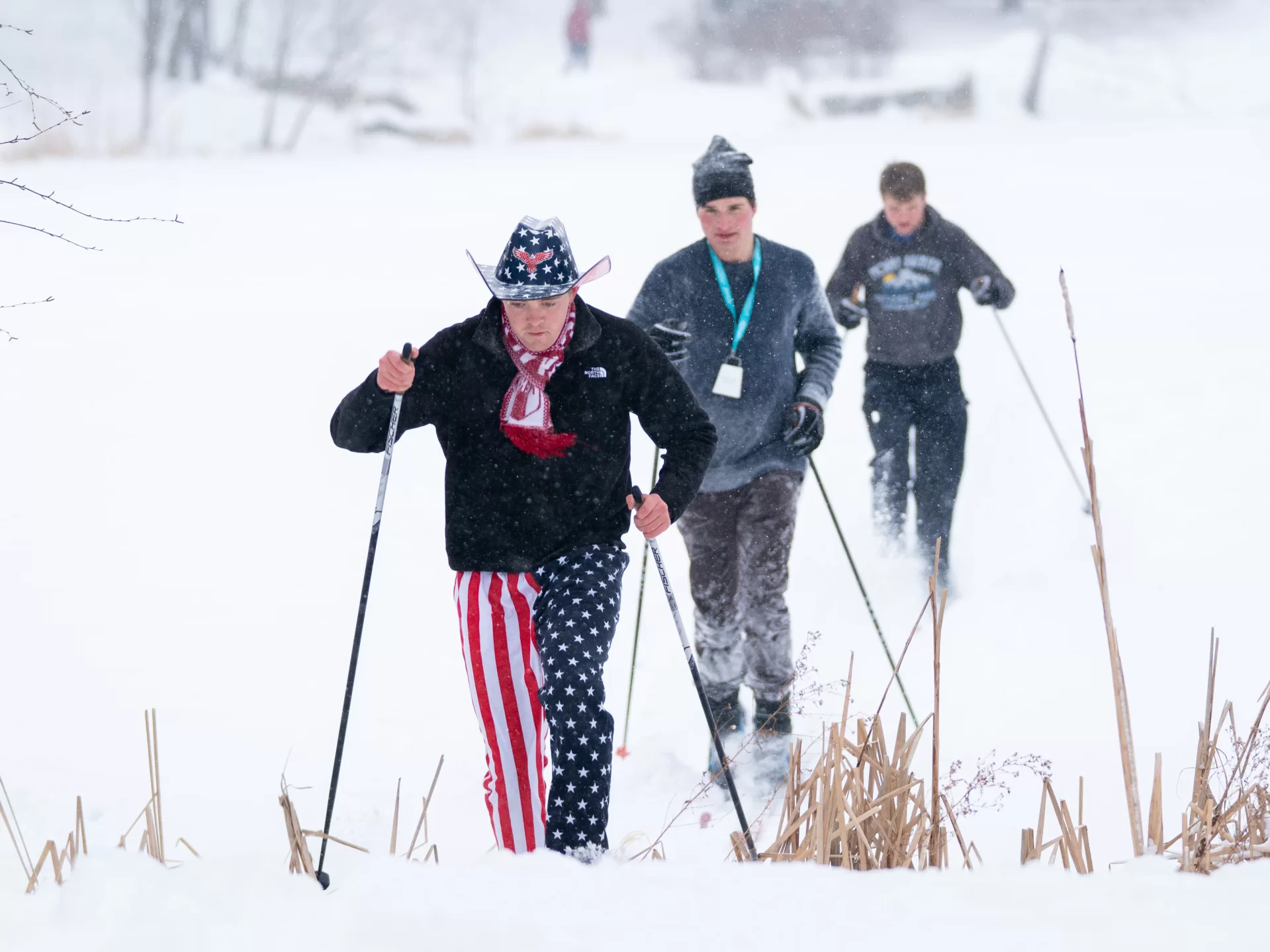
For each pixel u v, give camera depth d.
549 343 12.56
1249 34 142.00
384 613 22.64
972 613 21.80
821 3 143.25
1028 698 18.31
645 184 77.31
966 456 30.47
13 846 13.03
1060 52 124.94
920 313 23.48
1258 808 10.98
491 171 87.69
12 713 18.47
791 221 61.22
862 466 30.44
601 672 12.15
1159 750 16.53
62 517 27.94
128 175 87.88
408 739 17.75
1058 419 32.81
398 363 12.08
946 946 8.21
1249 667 19.00
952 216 62.59
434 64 147.50
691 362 17.05
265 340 44.47
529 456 12.73
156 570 24.75
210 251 60.78
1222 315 42.75
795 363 17.56
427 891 8.88
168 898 8.91
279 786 15.90
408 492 29.44
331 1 142.88
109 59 126.44
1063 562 23.92
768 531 16.97
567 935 8.31
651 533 12.60
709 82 139.38
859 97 120.88
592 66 146.50
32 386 38.84
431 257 58.81
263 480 30.41
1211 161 78.31
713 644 17.30
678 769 16.78
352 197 76.94
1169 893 8.95
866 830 10.84
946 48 147.50
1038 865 10.27
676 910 8.70
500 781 12.89
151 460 31.98
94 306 49.56
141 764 16.64
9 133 99.00
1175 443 30.28
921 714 17.91
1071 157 82.62
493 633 12.92
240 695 19.25
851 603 22.47
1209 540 24.38
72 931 8.73
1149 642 20.11
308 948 8.31
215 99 117.56
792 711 16.91
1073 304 45.53
